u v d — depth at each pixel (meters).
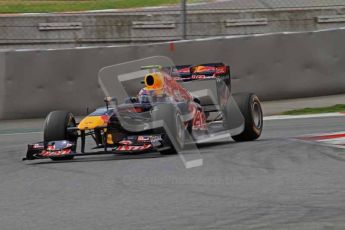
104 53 47.19
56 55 47.00
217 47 48.28
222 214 17.83
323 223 16.48
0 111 46.66
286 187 21.22
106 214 18.30
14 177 25.53
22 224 17.50
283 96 49.12
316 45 49.28
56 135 29.05
